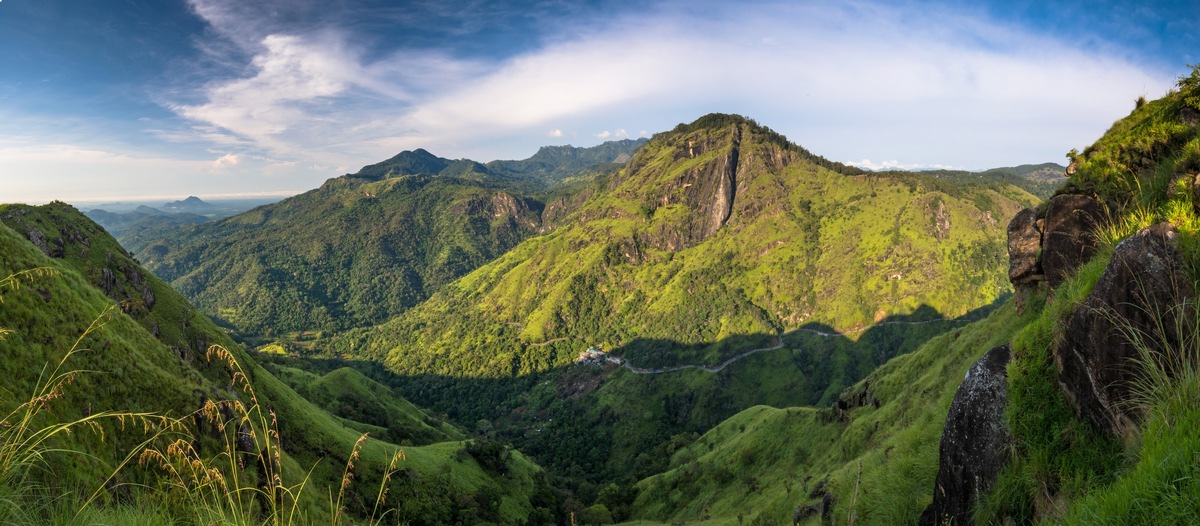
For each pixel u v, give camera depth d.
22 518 4.70
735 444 102.06
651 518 95.44
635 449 195.75
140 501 4.75
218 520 4.67
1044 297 17.89
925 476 12.02
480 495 88.69
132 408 28.02
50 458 5.69
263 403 73.31
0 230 35.53
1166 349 5.40
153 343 42.97
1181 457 3.98
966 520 8.23
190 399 33.94
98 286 85.50
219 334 92.06
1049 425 7.11
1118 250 6.48
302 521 4.99
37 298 29.27
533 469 129.75
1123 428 5.84
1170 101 13.20
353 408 142.12
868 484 15.23
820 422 72.50
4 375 21.25
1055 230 14.02
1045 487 6.62
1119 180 12.21
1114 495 4.39
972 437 8.38
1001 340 20.67
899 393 51.81
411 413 169.12
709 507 79.81
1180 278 5.54
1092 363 6.51
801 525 25.33
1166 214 7.61
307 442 72.06
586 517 101.69
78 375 25.58
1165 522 3.72
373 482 74.06
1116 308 6.23
